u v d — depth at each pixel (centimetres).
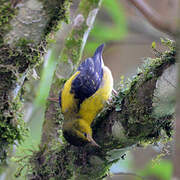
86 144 861
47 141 1062
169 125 781
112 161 870
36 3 716
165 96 719
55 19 759
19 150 1000
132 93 764
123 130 788
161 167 1149
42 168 923
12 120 817
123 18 1391
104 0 1348
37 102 1358
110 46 1781
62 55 1148
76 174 878
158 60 741
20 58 769
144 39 1725
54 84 1142
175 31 577
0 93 789
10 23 730
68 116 1088
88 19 1148
